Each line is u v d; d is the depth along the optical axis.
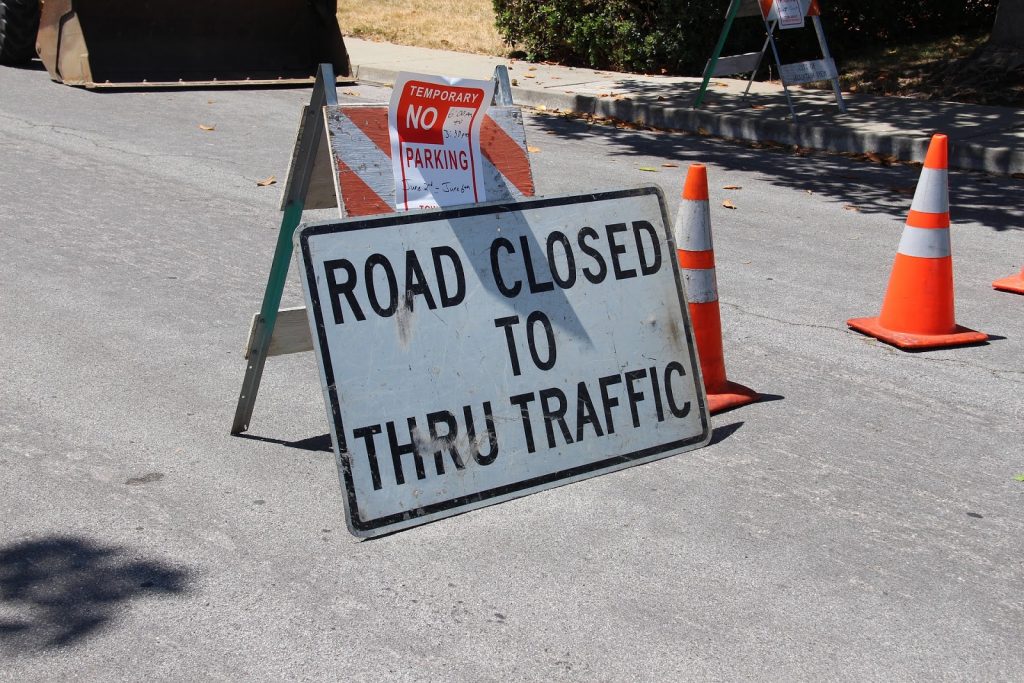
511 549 3.64
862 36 14.77
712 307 4.81
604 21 14.07
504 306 4.03
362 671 3.02
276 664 3.04
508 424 3.96
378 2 18.78
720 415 4.74
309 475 4.11
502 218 4.10
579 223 4.25
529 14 14.65
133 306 5.85
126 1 12.30
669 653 3.13
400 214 3.89
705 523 3.83
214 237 7.14
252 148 9.74
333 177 3.91
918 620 3.31
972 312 6.16
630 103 11.96
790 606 3.37
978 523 3.88
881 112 11.50
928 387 5.09
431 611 3.30
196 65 12.86
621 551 3.65
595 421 4.15
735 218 8.16
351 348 3.71
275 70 13.34
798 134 10.86
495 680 3.00
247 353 4.22
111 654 3.05
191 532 3.69
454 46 15.65
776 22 11.99
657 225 4.42
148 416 4.57
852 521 3.87
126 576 3.42
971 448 4.47
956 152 9.97
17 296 5.91
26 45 13.08
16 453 4.20
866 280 6.71
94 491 3.94
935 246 5.57
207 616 3.24
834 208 8.52
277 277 4.09
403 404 3.77
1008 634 3.26
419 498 3.76
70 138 9.75
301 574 3.47
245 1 13.00
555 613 3.31
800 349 5.54
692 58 14.00
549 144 10.60
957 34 14.55
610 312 4.25
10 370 4.97
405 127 3.98
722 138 11.27
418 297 3.87
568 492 4.02
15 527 3.68
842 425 4.66
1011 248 7.47
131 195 8.05
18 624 3.17
